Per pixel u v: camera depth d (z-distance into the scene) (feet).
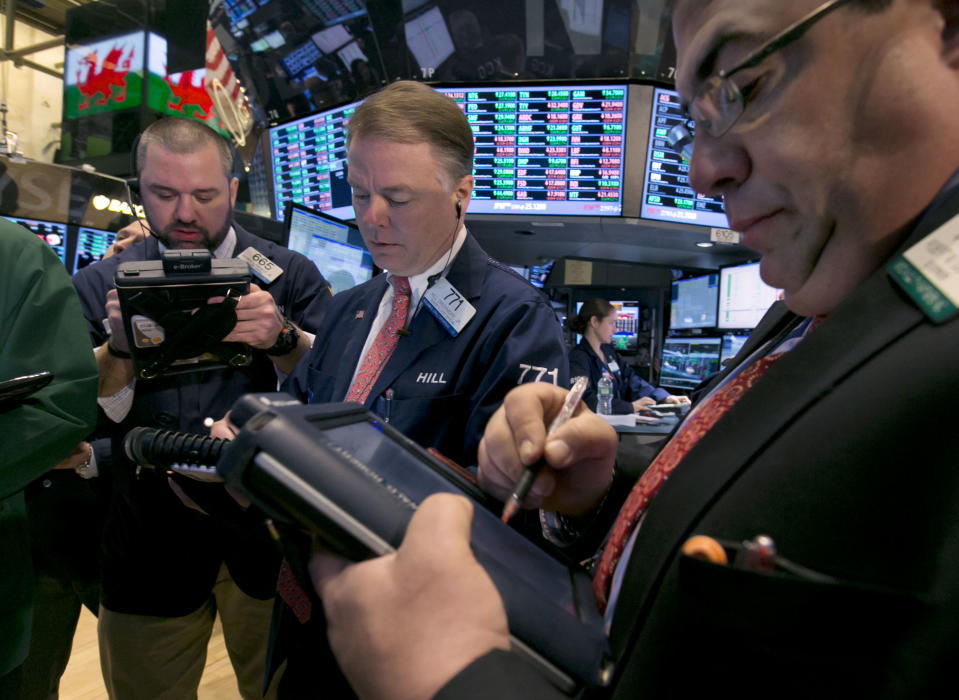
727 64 1.07
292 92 8.73
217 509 2.02
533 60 7.78
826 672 0.75
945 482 0.80
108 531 4.31
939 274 0.91
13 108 11.57
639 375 13.97
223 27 8.28
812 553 0.87
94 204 7.57
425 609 0.83
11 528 3.17
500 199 8.43
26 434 2.84
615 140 8.12
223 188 4.57
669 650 0.94
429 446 3.01
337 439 1.13
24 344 3.04
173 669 4.37
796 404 0.98
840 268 1.10
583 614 1.09
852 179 1.00
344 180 8.74
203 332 3.43
